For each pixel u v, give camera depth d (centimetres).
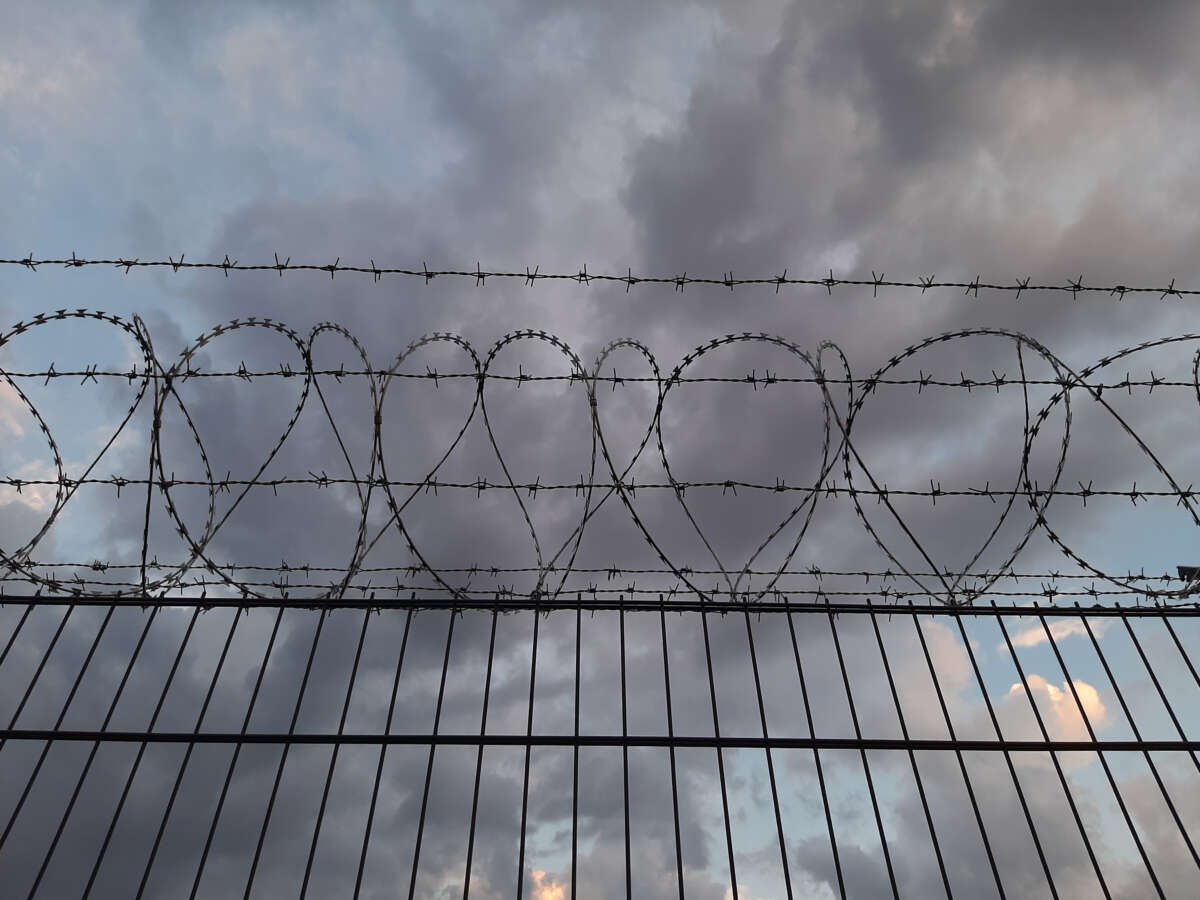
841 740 344
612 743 342
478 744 339
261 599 380
